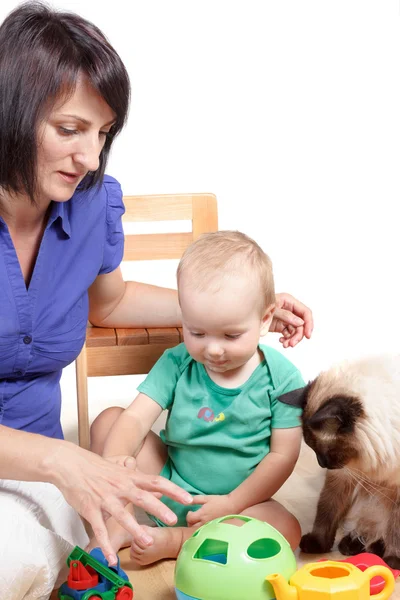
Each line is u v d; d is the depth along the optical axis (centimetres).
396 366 199
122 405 337
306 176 372
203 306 187
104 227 196
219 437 204
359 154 374
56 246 181
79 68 149
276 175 369
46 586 162
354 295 383
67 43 149
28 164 154
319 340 376
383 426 189
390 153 376
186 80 351
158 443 217
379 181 379
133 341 231
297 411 203
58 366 186
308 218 376
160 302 230
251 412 202
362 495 204
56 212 177
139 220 261
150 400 209
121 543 197
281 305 213
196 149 358
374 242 382
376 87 369
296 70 360
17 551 157
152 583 187
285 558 162
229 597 157
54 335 181
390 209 381
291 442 204
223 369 198
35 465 153
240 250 193
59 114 151
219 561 169
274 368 206
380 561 177
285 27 355
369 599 156
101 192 195
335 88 366
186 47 348
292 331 212
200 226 265
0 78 149
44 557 160
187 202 263
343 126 370
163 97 350
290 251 377
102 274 208
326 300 382
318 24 357
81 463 153
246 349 193
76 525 184
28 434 157
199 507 205
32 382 184
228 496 198
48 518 173
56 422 195
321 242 379
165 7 343
